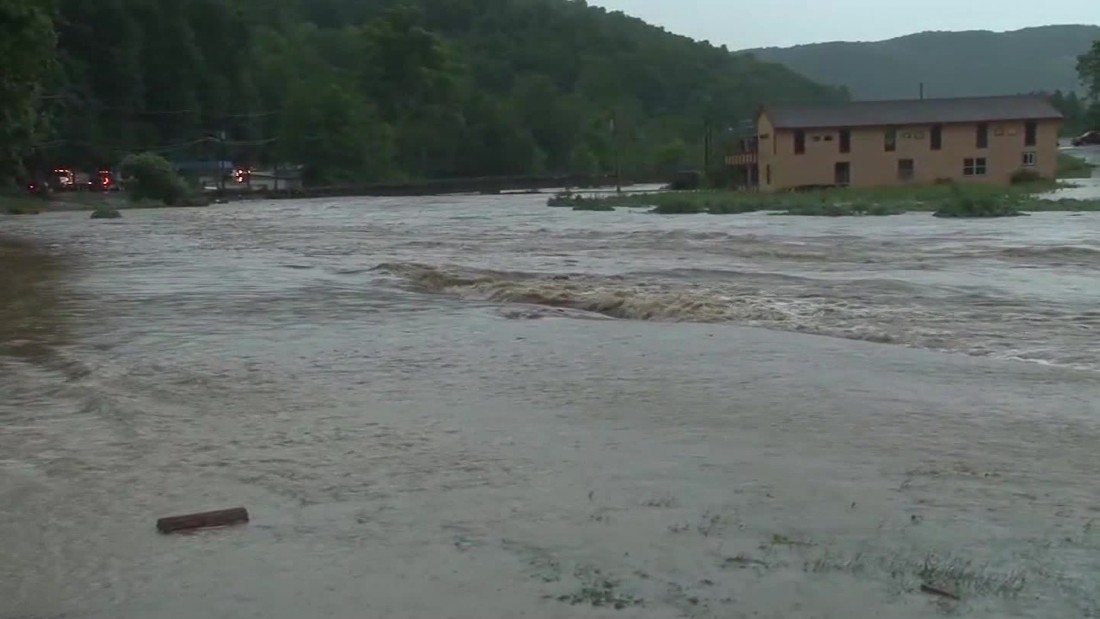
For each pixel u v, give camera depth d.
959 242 28.84
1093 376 11.43
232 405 10.23
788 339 13.95
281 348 13.54
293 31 156.50
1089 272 21.59
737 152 86.38
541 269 23.42
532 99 141.12
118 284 21.25
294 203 80.38
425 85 131.88
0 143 56.44
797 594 5.67
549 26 197.25
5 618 5.49
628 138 148.38
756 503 7.15
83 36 96.94
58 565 6.19
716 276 21.52
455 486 7.57
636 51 195.38
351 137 110.94
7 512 7.11
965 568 5.99
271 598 5.70
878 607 5.51
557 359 12.60
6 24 48.41
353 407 10.12
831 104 78.00
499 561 6.16
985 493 7.35
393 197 93.44
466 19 194.12
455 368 12.12
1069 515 6.88
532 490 7.46
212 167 101.31
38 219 56.25
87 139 93.50
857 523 6.75
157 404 10.30
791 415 9.67
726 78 199.00
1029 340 13.79
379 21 133.88
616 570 6.01
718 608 5.51
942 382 11.13
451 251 29.19
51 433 9.20
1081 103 158.62
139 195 79.62
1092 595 5.64
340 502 7.24
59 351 13.37
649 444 8.69
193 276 22.78
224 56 113.94
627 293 18.30
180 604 5.64
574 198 64.31
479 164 124.81
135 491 7.54
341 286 20.59
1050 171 74.69
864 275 21.42
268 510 7.09
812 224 38.44
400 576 5.96
